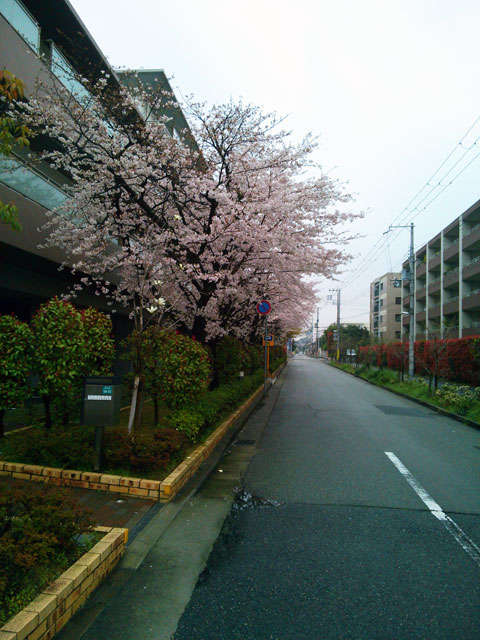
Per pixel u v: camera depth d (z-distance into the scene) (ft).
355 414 39.60
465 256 102.58
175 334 22.31
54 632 8.43
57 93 27.02
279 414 39.17
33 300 37.22
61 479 16.47
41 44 34.76
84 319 18.94
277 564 11.65
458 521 14.70
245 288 39.27
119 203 28.71
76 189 29.91
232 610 9.54
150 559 11.85
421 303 137.80
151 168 26.81
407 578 10.95
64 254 33.50
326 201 34.58
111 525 13.55
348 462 22.25
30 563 8.45
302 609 9.59
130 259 26.48
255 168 31.45
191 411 22.77
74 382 18.22
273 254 32.86
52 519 9.87
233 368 39.78
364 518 14.90
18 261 32.24
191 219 32.01
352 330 196.75
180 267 30.09
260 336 74.08
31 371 18.72
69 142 27.12
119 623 9.03
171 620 9.16
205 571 11.25
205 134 31.76
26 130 13.62
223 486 18.12
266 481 18.98
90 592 9.97
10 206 12.54
